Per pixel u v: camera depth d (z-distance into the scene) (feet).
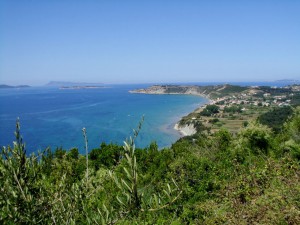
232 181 33.60
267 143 44.98
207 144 54.70
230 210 27.20
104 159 59.67
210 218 26.61
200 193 32.32
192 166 38.11
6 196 8.59
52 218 8.98
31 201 8.86
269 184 29.99
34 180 9.56
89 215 9.93
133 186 8.48
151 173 44.83
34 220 8.77
